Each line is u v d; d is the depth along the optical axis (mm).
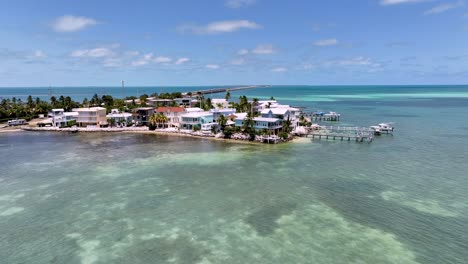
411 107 179625
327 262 29859
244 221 37938
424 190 46594
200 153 71000
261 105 132000
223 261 30172
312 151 72000
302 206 41844
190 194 46250
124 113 119188
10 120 124625
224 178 53125
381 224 36781
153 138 91188
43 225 37312
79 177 54062
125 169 58625
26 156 69000
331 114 130125
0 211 40875
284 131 89125
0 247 32938
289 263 29750
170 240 33906
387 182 50156
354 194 45562
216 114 108438
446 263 29594
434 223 36750
